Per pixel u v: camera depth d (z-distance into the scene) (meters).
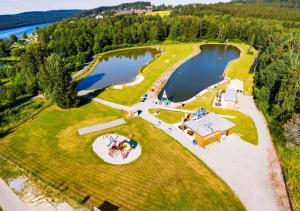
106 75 106.50
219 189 41.16
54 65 66.88
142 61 130.25
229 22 180.62
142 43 167.12
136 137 55.72
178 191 40.75
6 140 55.00
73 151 50.81
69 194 39.88
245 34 170.50
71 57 123.31
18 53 149.00
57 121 63.22
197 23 174.75
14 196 39.34
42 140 54.81
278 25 170.50
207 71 109.62
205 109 69.19
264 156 49.41
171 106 71.44
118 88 85.75
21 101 77.19
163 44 168.88
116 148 50.88
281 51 91.88
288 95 61.00
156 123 61.66
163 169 45.72
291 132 58.81
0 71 104.06
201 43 172.12
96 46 146.12
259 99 69.00
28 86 81.06
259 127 59.84
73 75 105.44
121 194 40.06
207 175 44.22
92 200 38.81
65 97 67.94
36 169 45.59
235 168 46.03
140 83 90.81
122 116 65.44
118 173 44.62
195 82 95.06
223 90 83.00
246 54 137.25
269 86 67.62
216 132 53.31
